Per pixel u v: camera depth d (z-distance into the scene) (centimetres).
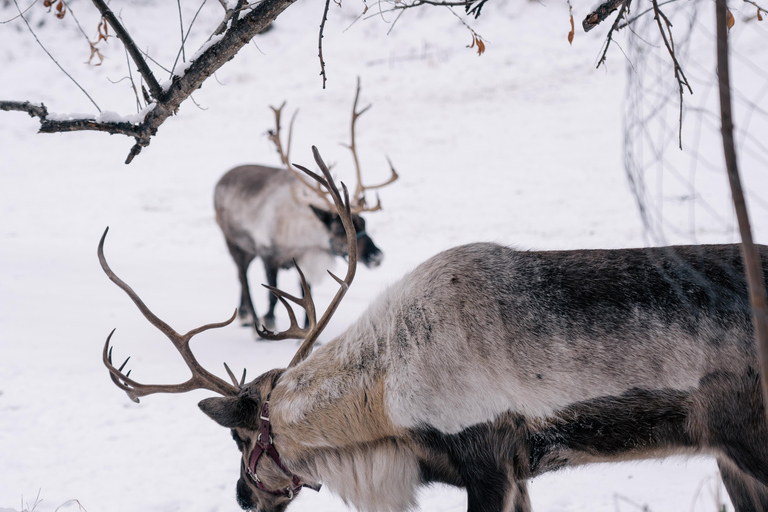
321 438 588
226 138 3969
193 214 2930
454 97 4100
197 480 828
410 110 4028
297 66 4741
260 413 611
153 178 3466
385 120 3934
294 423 592
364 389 574
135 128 541
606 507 728
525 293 549
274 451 606
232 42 497
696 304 509
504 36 4666
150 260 2333
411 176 3119
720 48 264
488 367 538
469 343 543
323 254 1554
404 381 556
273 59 4862
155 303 1770
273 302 1561
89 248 2511
